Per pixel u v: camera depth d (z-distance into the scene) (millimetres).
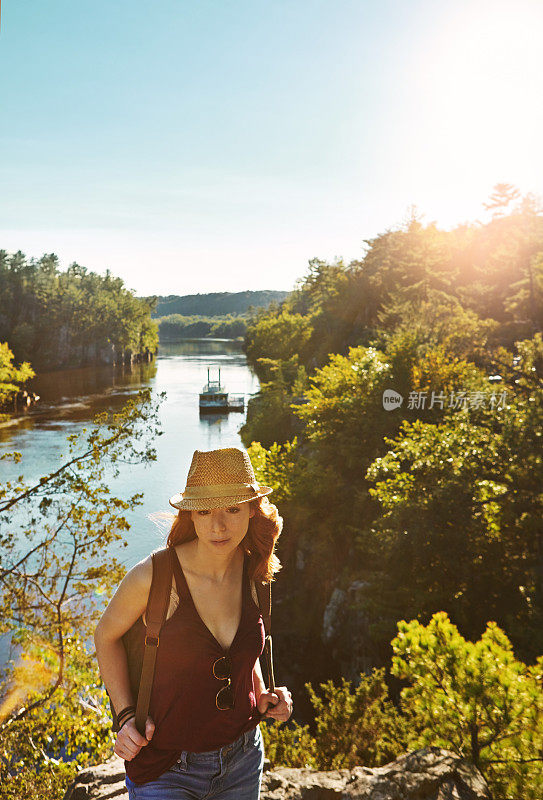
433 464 22469
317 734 8867
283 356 123312
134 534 36719
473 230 117688
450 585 21109
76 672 10547
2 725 9773
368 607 23234
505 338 63375
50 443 64188
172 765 2078
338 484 34094
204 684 2045
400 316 64062
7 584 10844
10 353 96000
